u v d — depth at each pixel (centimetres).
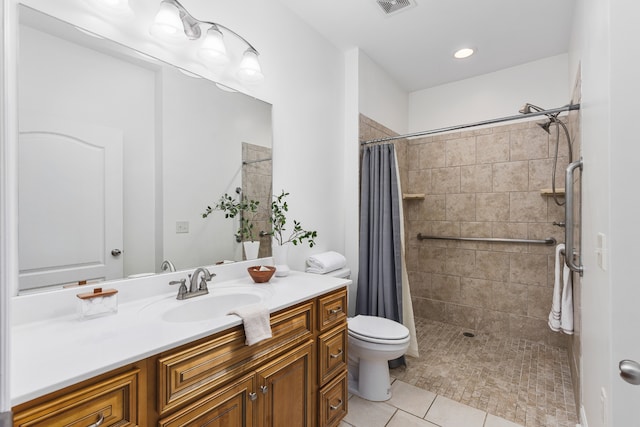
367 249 234
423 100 325
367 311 232
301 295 131
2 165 47
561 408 174
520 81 273
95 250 114
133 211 125
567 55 253
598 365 102
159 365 82
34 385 62
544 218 261
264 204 179
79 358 74
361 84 249
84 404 68
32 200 99
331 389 144
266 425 111
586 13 137
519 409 173
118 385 74
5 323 46
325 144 228
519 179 272
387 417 167
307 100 211
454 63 272
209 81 151
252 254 170
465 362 228
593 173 112
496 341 266
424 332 287
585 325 135
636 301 80
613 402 82
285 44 194
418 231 325
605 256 90
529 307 268
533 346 256
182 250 141
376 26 217
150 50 129
